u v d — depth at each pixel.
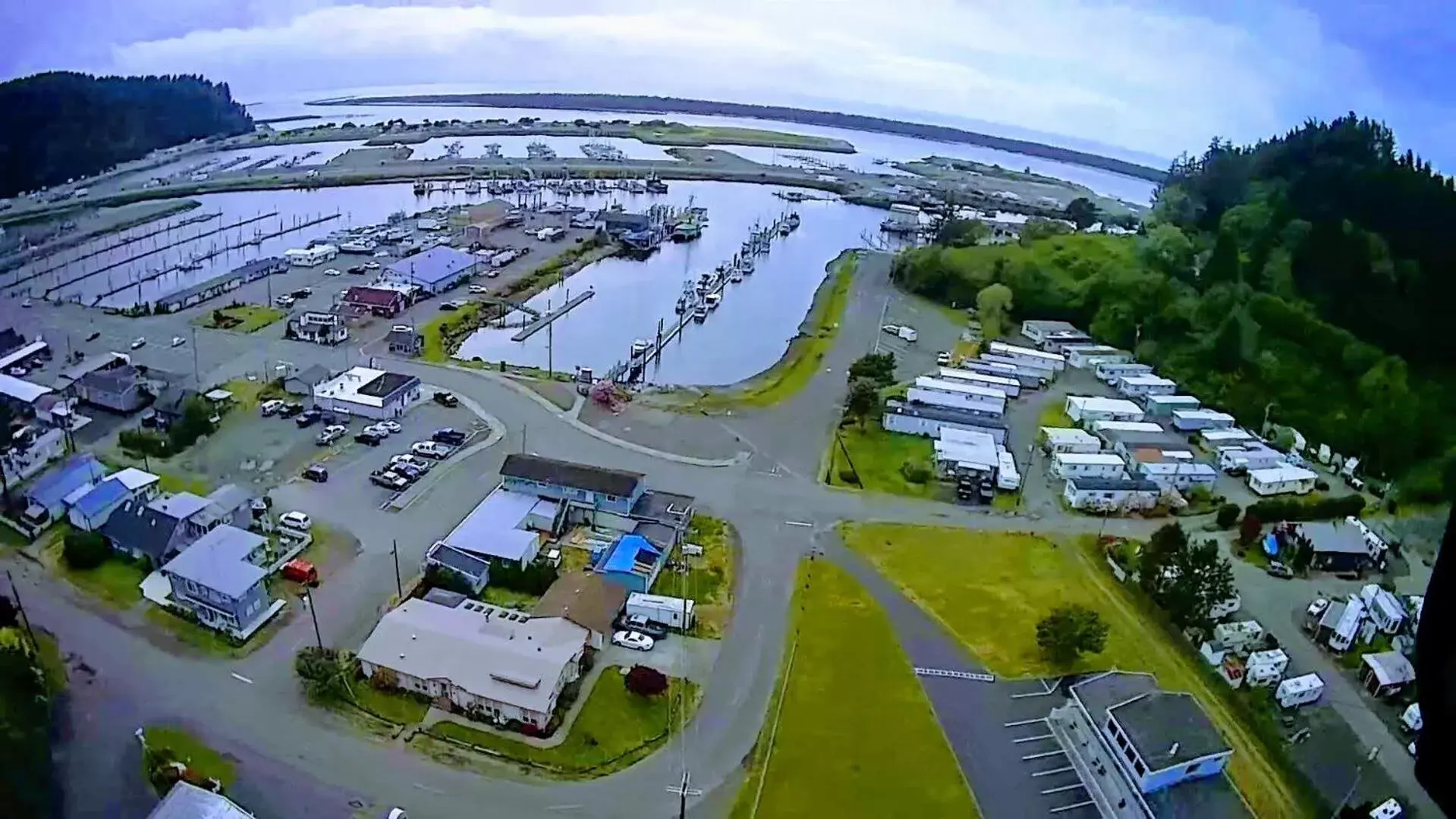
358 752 37.84
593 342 91.06
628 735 39.56
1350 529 57.06
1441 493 63.91
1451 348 81.19
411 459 60.03
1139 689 39.91
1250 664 45.47
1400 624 49.06
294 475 58.38
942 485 62.72
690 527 55.19
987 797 37.47
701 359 88.94
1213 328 86.94
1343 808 37.31
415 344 80.38
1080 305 99.75
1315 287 89.19
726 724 40.44
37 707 37.44
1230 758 40.06
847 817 36.06
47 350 74.81
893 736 40.31
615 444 65.38
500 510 53.78
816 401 75.69
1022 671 44.78
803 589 50.03
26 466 56.88
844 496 60.19
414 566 49.97
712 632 46.19
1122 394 81.56
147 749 36.91
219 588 43.69
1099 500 60.75
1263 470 65.81
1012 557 54.59
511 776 37.12
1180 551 49.72
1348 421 72.81
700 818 35.66
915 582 51.34
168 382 68.88
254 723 39.00
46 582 47.25
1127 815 35.66
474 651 41.34
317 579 48.34
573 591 46.59
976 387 78.19
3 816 31.83
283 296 93.12
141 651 42.78
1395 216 92.50
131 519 49.81
